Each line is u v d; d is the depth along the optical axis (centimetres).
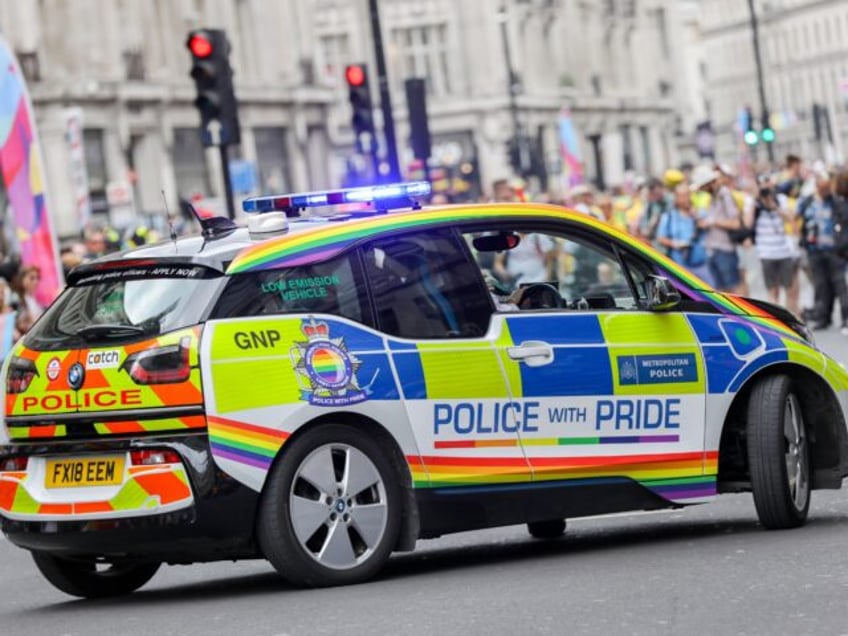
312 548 1384
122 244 4778
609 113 15112
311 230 1425
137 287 1403
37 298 3094
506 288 1570
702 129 10194
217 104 3088
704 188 3812
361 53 13625
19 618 1408
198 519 1344
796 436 1578
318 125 10581
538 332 1480
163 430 1355
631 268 1549
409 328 1429
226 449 1344
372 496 1402
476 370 1445
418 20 13550
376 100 13500
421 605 1266
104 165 8769
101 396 1374
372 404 1399
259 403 1356
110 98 8744
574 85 14550
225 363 1353
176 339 1356
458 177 9138
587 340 1497
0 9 8350
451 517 1432
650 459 1513
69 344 1401
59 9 8756
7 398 1429
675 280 1562
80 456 1382
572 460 1478
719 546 1487
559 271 2248
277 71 10381
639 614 1180
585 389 1488
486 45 13512
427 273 1453
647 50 16162
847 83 10888
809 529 1557
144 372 1359
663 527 1683
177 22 9600
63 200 8438
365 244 1435
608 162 13075
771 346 1573
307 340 1384
